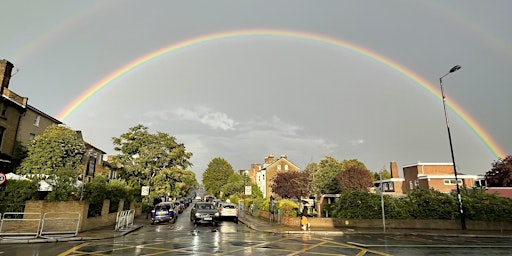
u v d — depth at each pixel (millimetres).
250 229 22234
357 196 25344
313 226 23719
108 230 18781
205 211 25703
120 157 39719
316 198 49531
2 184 14453
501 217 25000
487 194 26891
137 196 36031
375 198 25234
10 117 29688
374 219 24484
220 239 16250
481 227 24547
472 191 28000
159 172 39406
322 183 57562
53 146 28797
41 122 35344
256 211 36094
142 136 40250
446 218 25188
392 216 24859
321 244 15133
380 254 12602
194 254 11664
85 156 41375
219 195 91750
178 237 16844
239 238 16859
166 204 27906
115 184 25922
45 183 19031
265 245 14352
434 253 13156
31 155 28641
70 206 17250
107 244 13836
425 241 17297
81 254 11297
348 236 19156
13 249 12148
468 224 24547
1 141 28375
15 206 16281
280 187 50781
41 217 16234
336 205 26922
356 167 54031
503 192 39594
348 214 24797
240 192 69562
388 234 20734
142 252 11914
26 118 32688
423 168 50062
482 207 25281
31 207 16266
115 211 23859
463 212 24875
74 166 29891
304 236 18672
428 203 25516
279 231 20391
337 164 60812
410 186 52156
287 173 52094
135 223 25141
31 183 17719
